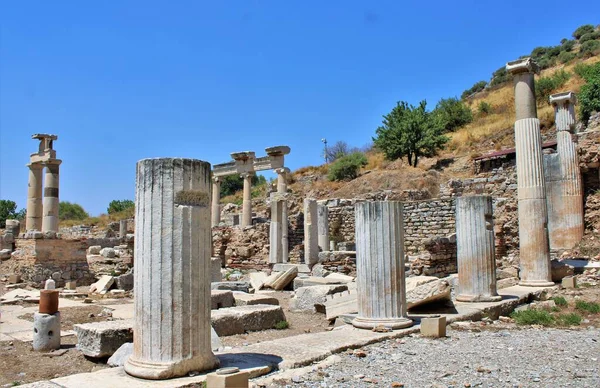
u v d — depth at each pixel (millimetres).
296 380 6602
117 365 8367
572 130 22750
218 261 21469
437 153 49000
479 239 13047
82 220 58750
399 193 33562
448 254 21359
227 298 14570
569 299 13727
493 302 12742
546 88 50625
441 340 9234
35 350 9922
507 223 22719
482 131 50406
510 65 16359
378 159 54062
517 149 16219
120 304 16422
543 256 15578
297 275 21297
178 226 6582
